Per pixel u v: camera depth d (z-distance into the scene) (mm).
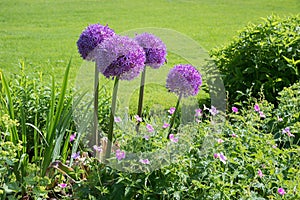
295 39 4910
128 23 11203
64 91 3008
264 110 3609
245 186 2639
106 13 12602
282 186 2783
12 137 3004
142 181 2697
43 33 9891
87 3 14188
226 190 2596
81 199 2727
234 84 4934
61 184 2871
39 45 8719
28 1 14211
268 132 3725
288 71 4820
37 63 7320
